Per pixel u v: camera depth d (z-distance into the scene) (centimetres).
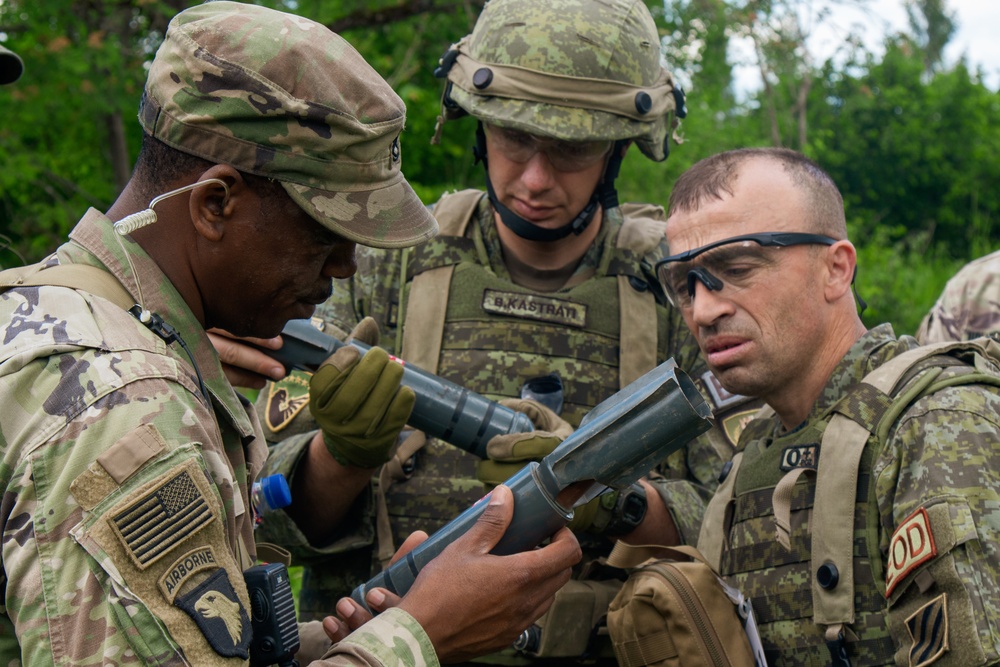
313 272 175
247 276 171
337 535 265
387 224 173
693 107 956
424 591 173
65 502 143
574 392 273
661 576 209
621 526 245
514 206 273
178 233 168
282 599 169
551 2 271
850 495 197
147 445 146
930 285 1095
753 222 211
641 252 287
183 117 164
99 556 141
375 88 174
